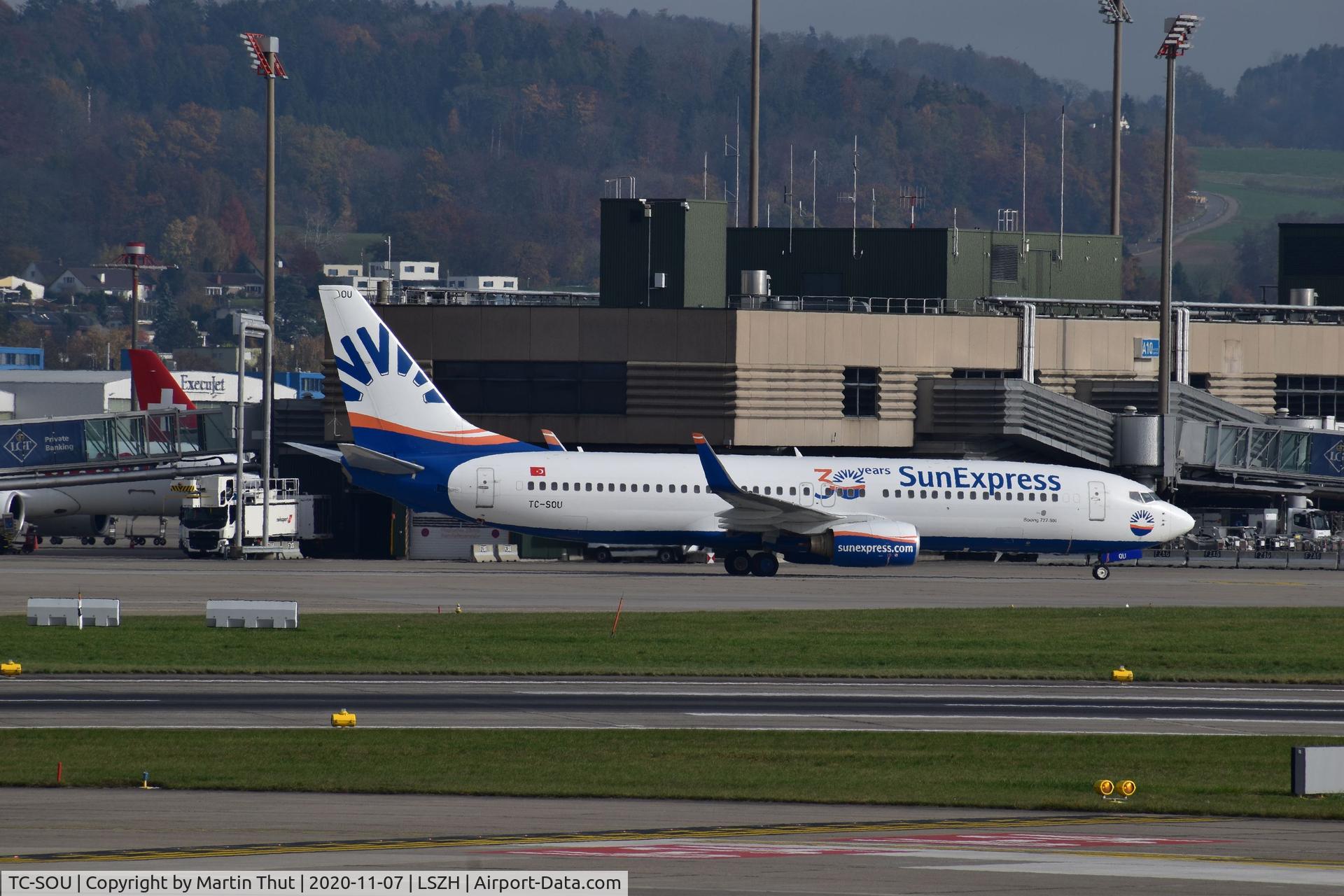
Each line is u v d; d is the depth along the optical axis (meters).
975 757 120.94
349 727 128.50
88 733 124.00
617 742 124.00
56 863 81.00
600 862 82.00
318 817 94.50
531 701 143.75
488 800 102.19
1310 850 88.50
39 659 162.25
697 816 97.62
